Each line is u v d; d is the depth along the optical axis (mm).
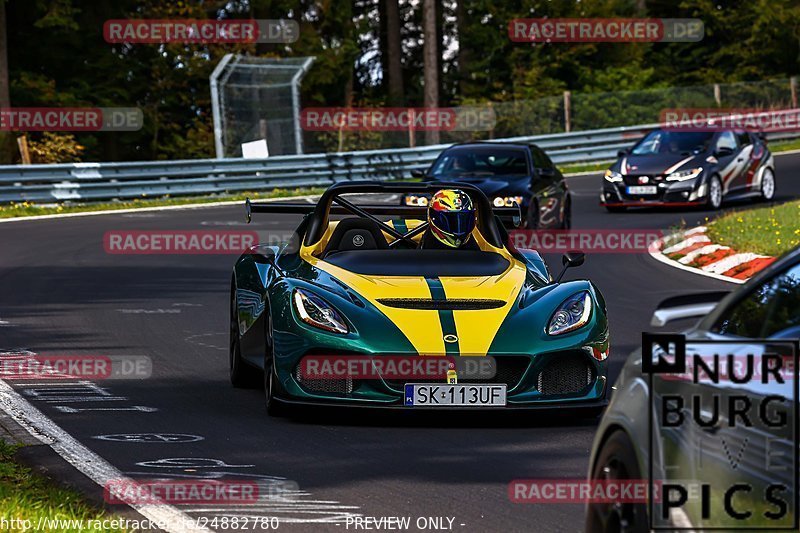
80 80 149625
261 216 86562
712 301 15617
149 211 91188
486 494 21547
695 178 84625
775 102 162375
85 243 69938
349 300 28312
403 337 27250
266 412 29219
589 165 128625
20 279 54875
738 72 197875
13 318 43938
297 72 123000
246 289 32250
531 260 32719
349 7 176875
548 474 23109
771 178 93375
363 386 27422
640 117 151000
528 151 72312
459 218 32219
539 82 175375
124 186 96875
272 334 28359
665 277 56156
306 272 30500
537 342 27453
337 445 25609
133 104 154250
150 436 26344
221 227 78312
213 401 30531
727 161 87750
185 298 49344
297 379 27750
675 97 155125
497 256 31766
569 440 26250
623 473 15297
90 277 55781
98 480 22516
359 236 33219
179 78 157125
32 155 125375
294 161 109312
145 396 31000
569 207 75188
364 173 114625
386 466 23734
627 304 47812
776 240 62094
